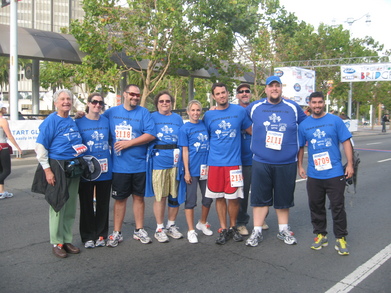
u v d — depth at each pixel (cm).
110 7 1572
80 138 450
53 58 1526
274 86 471
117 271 412
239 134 497
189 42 1727
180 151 504
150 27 1633
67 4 8950
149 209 684
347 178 466
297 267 426
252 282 387
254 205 501
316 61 2922
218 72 2089
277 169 487
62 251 454
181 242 508
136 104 481
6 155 767
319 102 463
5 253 465
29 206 700
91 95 458
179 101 4391
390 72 2531
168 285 379
